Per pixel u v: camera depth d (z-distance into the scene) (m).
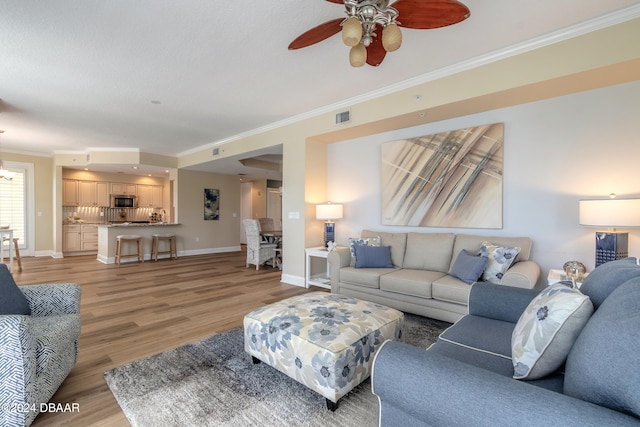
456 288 2.77
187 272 5.54
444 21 1.80
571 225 2.90
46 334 1.68
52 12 2.17
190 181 7.82
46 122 4.77
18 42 2.54
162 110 4.25
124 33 2.44
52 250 7.53
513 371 1.31
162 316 3.23
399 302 3.19
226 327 2.94
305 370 1.76
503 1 2.08
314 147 4.66
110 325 2.97
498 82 2.78
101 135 5.64
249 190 10.52
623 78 2.53
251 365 2.21
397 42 1.73
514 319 1.86
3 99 3.80
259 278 5.07
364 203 4.46
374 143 4.35
